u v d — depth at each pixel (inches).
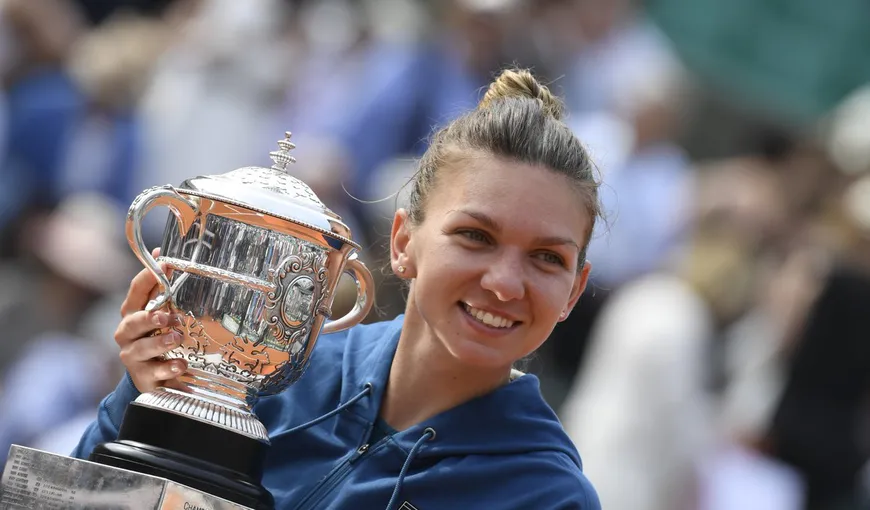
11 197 1209.4
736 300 1112.8
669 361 967.6
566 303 458.3
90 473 421.1
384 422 478.6
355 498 461.7
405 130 1122.0
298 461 480.7
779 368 1105.4
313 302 454.6
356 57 1316.4
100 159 1235.9
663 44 1486.2
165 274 451.2
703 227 1130.0
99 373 967.0
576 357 1080.8
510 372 486.3
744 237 1158.3
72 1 1507.1
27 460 426.9
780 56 1504.7
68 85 1259.8
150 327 449.7
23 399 946.1
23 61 1266.0
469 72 1141.7
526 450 461.7
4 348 1006.4
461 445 461.4
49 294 1026.1
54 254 1031.6
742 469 1055.0
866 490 1091.3
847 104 1457.9
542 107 455.8
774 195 1305.4
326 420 483.8
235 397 456.4
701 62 1494.8
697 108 1489.9
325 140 1134.4
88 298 1034.7
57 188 1227.9
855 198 1161.4
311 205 457.4
